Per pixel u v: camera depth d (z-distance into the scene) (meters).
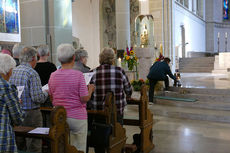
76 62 4.19
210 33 29.50
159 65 8.44
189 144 5.33
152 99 8.75
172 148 5.12
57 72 3.30
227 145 5.23
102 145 3.71
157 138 5.75
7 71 2.61
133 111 8.51
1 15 13.84
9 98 2.37
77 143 3.27
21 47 4.36
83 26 17.64
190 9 24.09
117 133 3.92
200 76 15.42
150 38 11.37
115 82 3.97
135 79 9.40
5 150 2.34
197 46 26.33
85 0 17.64
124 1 10.52
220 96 8.17
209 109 7.89
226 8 31.45
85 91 3.22
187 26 22.47
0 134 2.32
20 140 3.87
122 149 4.21
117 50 10.12
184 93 9.00
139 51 9.46
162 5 15.54
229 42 31.05
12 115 2.42
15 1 14.81
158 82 9.68
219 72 18.89
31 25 6.16
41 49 4.26
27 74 3.49
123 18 10.55
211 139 5.63
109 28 17.70
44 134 2.87
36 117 3.63
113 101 3.78
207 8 29.52
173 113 7.70
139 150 4.77
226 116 6.97
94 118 4.12
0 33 13.79
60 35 6.18
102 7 17.69
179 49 21.20
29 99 3.54
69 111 3.20
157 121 7.25
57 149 2.73
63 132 2.80
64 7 6.30
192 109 7.95
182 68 21.02
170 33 15.95
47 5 6.05
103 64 4.05
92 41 18.08
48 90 3.67
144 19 11.30
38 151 3.77
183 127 6.60
